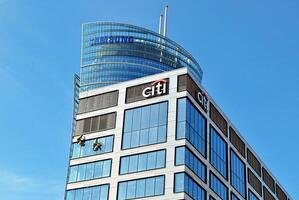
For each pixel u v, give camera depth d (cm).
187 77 7681
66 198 7756
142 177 7256
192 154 7300
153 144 7412
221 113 8712
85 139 8119
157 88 7825
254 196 9519
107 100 8269
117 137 7806
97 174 7688
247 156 9625
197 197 7188
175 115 7438
